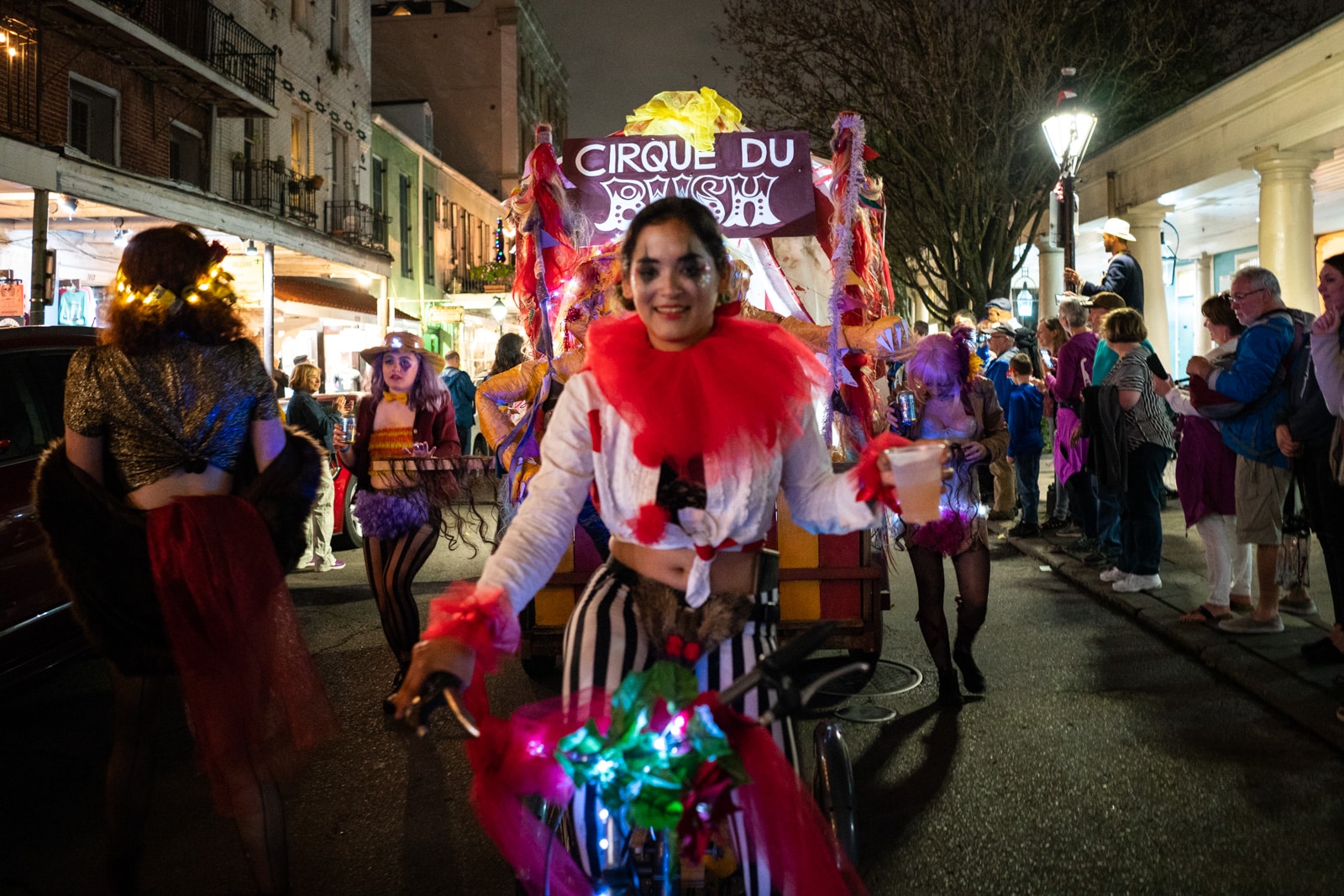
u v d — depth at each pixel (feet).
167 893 10.87
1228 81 45.83
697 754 5.98
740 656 6.71
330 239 63.67
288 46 71.31
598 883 6.77
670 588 6.80
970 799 12.71
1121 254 32.19
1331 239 61.93
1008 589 24.79
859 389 17.48
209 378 9.64
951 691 16.26
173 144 58.23
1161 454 22.57
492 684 18.17
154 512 9.34
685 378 6.57
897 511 6.36
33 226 36.99
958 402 16.24
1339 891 10.14
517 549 6.46
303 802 13.24
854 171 17.19
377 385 17.57
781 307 19.90
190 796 13.52
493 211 131.44
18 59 42.78
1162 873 10.66
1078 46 60.23
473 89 131.85
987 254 62.85
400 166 96.02
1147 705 15.93
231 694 9.43
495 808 6.61
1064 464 27.84
